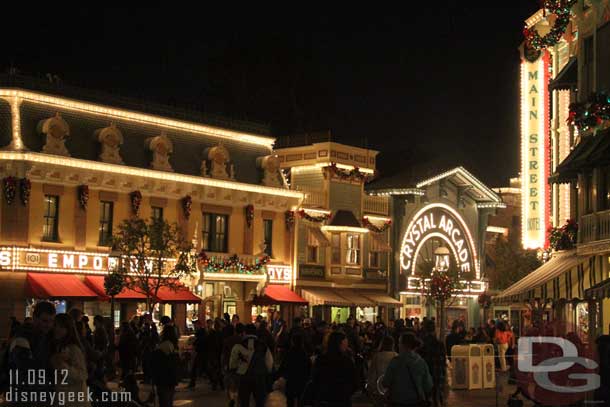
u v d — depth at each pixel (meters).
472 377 34.31
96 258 44.09
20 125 42.16
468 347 34.38
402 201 61.34
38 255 41.94
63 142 43.34
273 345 28.67
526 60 44.44
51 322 14.25
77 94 44.78
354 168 58.25
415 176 62.50
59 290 41.66
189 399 29.62
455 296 59.78
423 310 63.12
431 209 63.84
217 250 50.31
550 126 44.25
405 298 61.81
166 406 22.36
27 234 41.91
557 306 38.62
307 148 57.88
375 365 19.55
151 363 22.38
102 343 26.88
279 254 53.84
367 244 59.41
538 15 44.41
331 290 56.56
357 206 58.78
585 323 37.03
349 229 57.03
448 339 36.31
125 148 46.38
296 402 23.86
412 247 62.19
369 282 59.28
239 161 52.31
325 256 56.50
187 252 44.59
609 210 32.59
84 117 45.06
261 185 52.59
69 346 13.97
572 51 39.31
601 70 33.78
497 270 67.56
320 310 56.81
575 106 33.34
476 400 30.08
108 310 45.81
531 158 43.94
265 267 51.84
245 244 51.66
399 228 61.28
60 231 43.22
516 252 68.44
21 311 41.28
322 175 57.06
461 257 65.81
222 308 50.97
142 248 42.56
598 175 33.59
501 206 67.25
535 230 43.47
